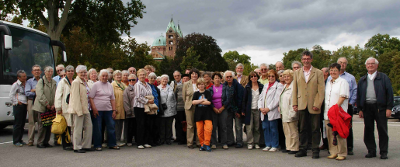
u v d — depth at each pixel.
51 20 19.20
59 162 5.78
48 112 7.33
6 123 9.52
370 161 5.92
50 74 7.59
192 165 5.55
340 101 6.07
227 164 5.65
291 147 6.68
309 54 6.42
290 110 6.68
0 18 18.03
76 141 6.80
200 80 7.33
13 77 9.41
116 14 21.22
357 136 9.53
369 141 6.37
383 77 6.29
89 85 7.80
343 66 7.06
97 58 33.56
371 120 6.36
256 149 7.39
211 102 7.36
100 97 7.14
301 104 6.41
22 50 9.89
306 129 6.46
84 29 22.48
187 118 7.60
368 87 6.41
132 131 8.04
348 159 6.12
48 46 11.11
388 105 6.19
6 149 7.16
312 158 6.22
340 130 5.86
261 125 7.84
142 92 7.44
